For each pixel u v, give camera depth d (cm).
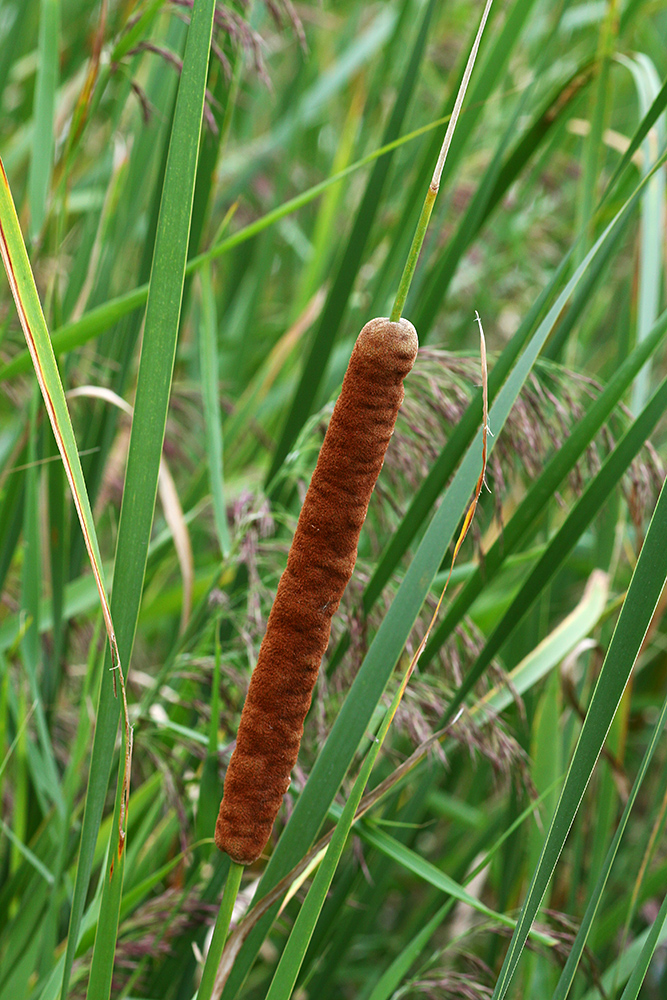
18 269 117
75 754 147
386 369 115
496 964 180
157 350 121
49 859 151
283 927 163
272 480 161
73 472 118
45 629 175
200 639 161
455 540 157
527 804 165
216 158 149
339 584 118
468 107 156
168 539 175
